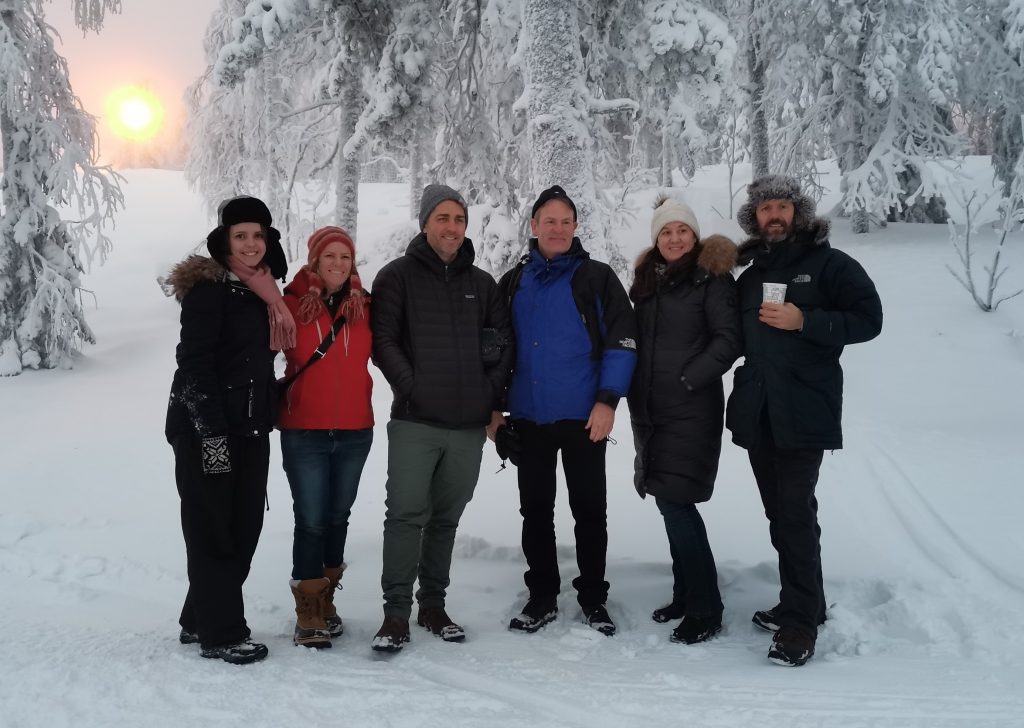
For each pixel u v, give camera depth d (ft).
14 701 8.11
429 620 11.62
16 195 36.76
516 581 14.21
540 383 11.95
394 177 108.17
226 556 10.17
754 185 11.56
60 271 36.91
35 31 36.88
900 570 13.58
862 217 55.98
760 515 16.90
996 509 16.30
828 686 9.13
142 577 14.47
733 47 32.35
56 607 12.82
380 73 37.93
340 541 11.79
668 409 11.50
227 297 10.33
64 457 23.89
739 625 11.91
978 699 8.60
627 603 12.75
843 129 52.34
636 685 9.21
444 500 11.89
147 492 20.58
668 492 11.34
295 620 12.17
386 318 11.62
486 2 34.01
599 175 35.27
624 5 33.12
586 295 12.03
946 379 28.71
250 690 8.70
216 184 56.03
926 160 48.98
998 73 51.01
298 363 11.09
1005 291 38.68
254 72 50.65
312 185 71.77
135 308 51.13
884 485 18.35
